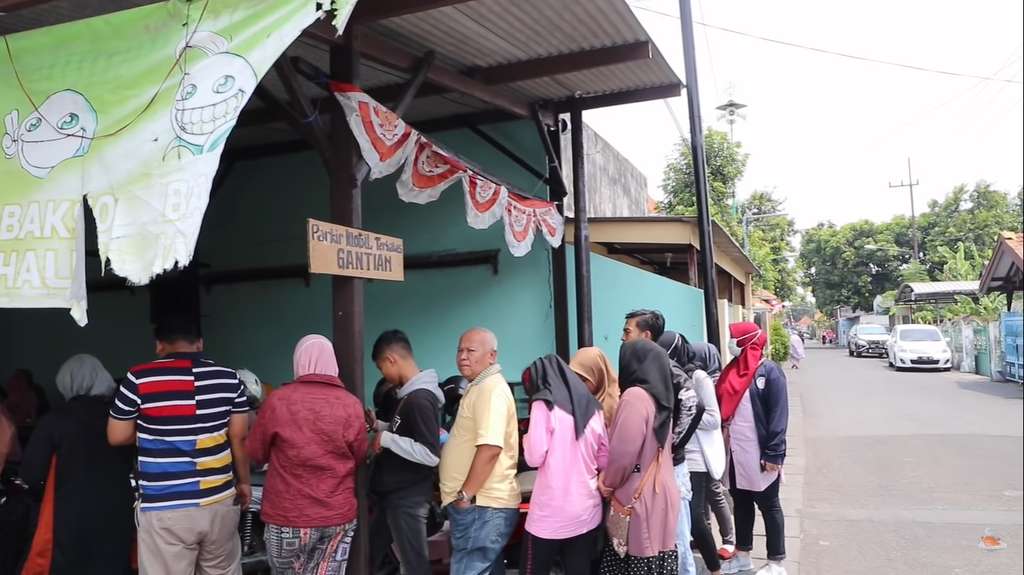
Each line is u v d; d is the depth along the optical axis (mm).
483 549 3580
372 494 3984
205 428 3387
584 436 3551
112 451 3805
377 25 4590
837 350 45688
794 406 14812
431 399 3816
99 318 8414
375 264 4117
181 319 3502
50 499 3658
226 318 8102
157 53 3160
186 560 3314
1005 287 18000
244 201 8094
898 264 43906
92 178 3088
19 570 4121
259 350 7949
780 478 4730
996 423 11344
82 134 3166
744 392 4695
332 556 3447
